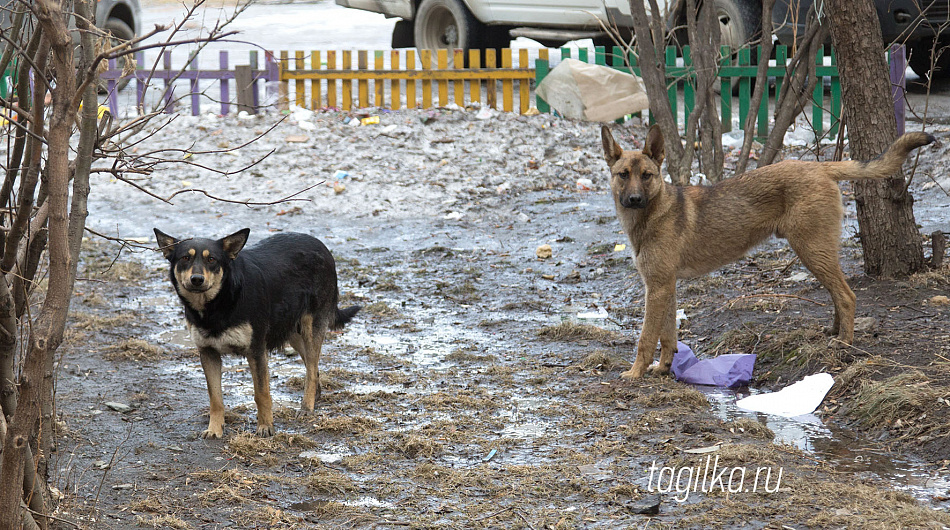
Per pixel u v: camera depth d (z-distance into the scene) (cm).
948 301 670
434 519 437
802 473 476
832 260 623
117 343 747
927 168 1092
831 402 577
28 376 299
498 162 1270
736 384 637
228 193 1202
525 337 760
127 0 1539
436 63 1645
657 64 952
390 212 1149
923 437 504
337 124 1379
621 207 645
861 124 723
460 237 1060
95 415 588
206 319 523
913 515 412
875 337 632
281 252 592
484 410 598
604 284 884
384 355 722
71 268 333
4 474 303
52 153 290
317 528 430
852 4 701
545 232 1057
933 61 812
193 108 1434
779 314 715
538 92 1402
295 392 649
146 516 439
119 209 1170
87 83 285
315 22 2525
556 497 460
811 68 899
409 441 531
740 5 1280
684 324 751
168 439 550
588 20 1412
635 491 460
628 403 601
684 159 917
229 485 479
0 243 384
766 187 639
